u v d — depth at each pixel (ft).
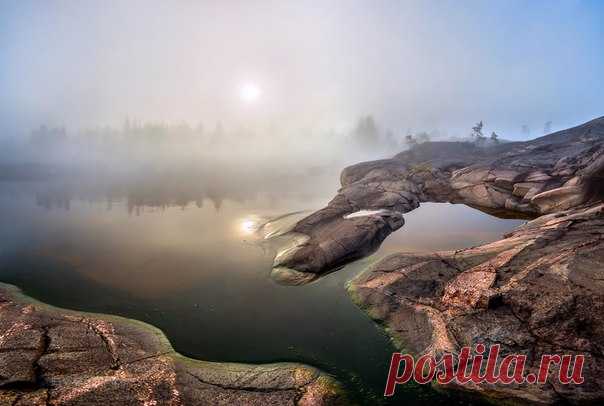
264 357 45.83
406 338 47.93
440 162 160.45
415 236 93.35
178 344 48.85
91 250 92.38
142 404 34.65
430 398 38.40
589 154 111.86
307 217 100.68
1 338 44.75
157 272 76.48
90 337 46.68
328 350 47.14
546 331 40.65
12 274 75.61
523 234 66.69
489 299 46.29
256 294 65.05
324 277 71.05
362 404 37.52
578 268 46.50
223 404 36.29
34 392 34.65
